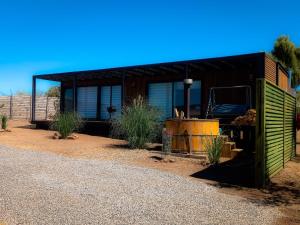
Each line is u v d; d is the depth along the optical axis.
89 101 17.94
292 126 10.83
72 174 6.67
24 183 5.88
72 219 4.33
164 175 7.03
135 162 8.55
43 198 5.11
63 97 18.98
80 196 5.29
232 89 13.68
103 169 7.26
